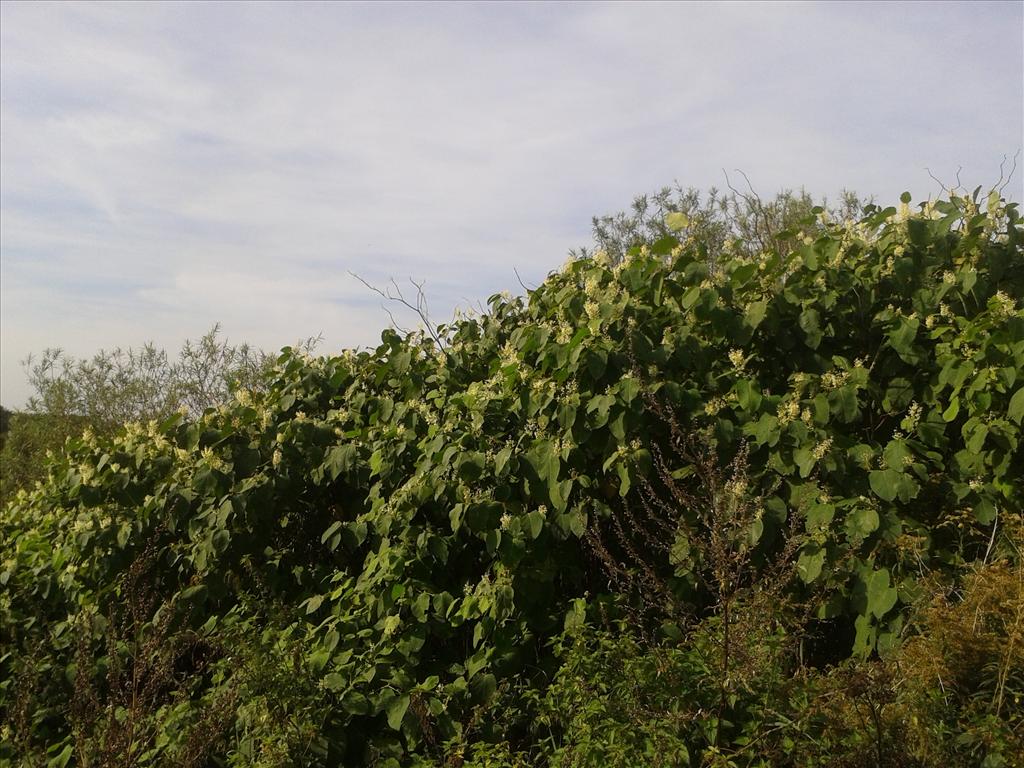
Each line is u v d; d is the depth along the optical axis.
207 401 9.50
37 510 6.14
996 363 3.76
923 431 3.82
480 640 4.00
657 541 3.87
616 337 4.22
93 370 10.39
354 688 3.67
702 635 3.10
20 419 10.84
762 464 3.93
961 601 3.09
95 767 3.50
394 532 4.27
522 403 4.25
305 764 3.42
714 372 4.33
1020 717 2.76
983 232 4.18
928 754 2.70
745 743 2.86
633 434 4.02
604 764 2.93
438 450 4.24
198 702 3.83
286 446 4.96
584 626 3.44
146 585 4.62
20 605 5.52
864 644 3.39
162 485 4.94
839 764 2.68
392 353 5.33
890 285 4.33
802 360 4.30
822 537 3.52
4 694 4.64
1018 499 3.70
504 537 3.92
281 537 5.07
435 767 3.33
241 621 4.35
